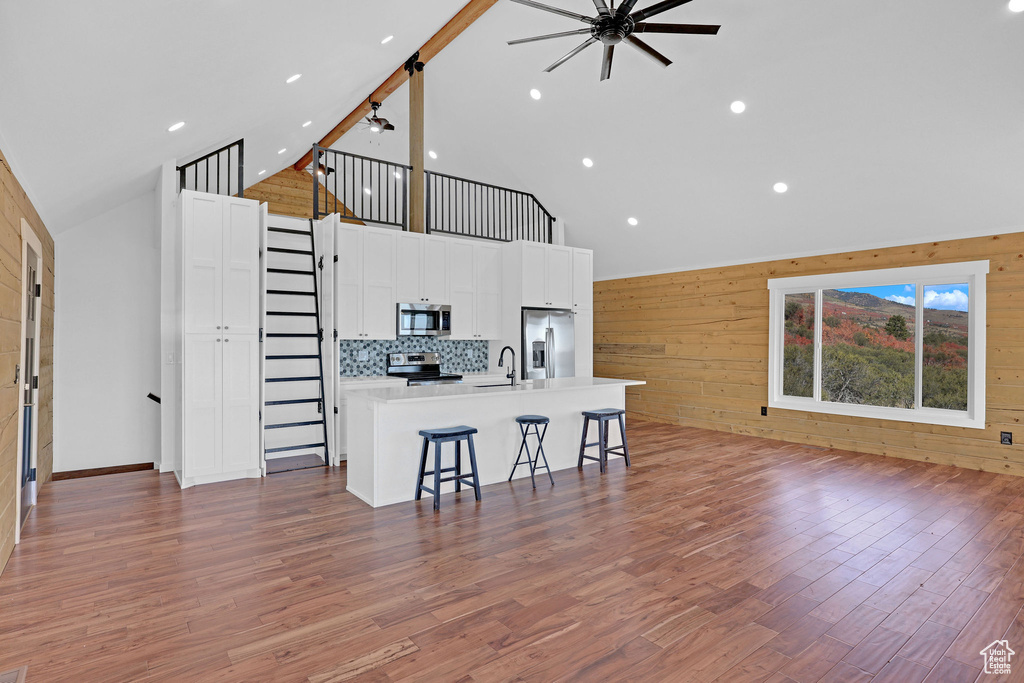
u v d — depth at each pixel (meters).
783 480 4.93
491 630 2.42
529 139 6.83
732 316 7.34
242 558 3.17
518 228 8.06
